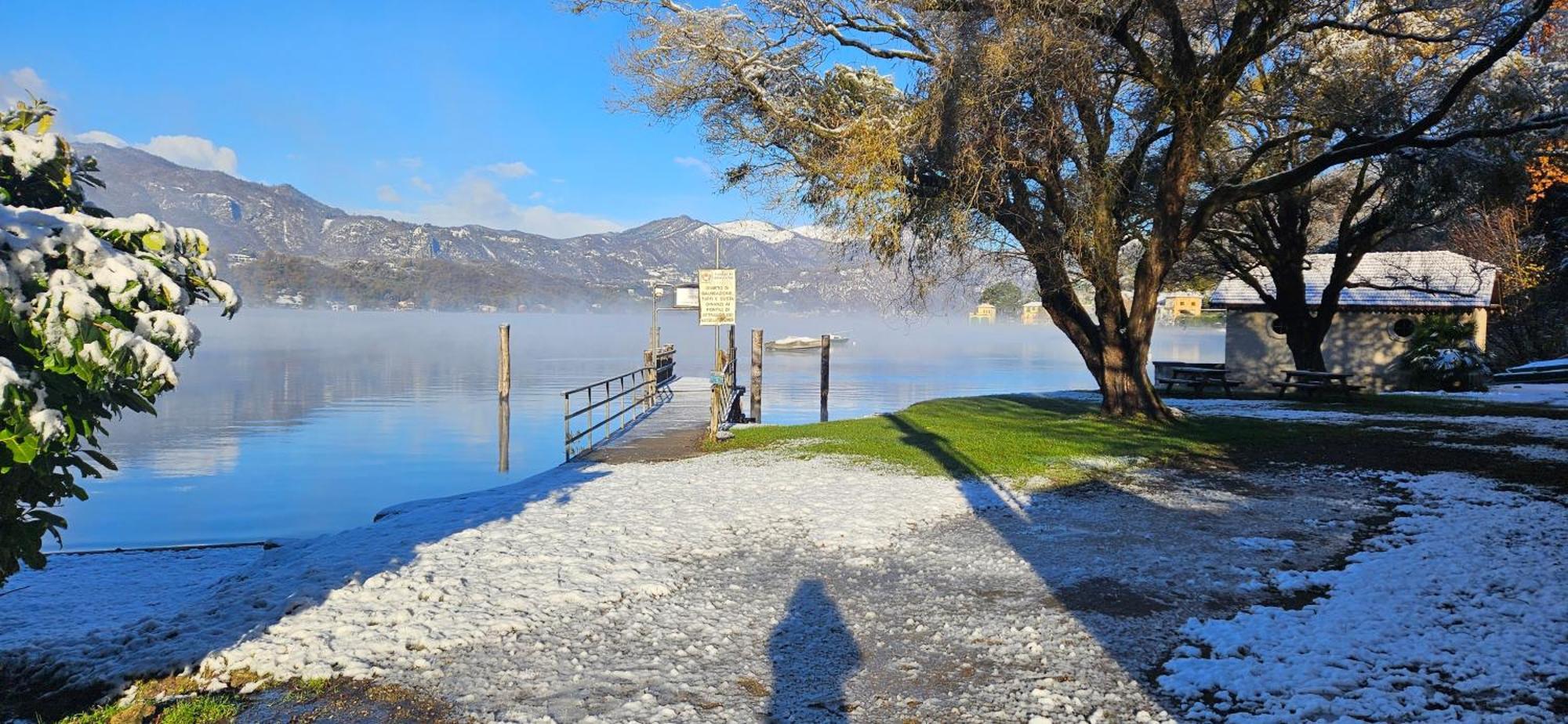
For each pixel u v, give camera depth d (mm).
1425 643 5066
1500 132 14391
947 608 6172
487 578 6891
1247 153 22469
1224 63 14672
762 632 5746
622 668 5125
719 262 24453
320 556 7781
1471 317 26719
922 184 16422
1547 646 4945
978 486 10977
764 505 9961
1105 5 14492
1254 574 6859
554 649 5449
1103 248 15742
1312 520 8828
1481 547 7352
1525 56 18578
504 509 9898
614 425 25594
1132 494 10320
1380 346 27094
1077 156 15203
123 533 13180
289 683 4957
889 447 14273
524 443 23234
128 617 6895
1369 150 14938
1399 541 7754
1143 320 16875
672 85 17016
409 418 29094
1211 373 25594
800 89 17219
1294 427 16188
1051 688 4730
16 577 9188
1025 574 7000
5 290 3346
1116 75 15695
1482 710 4172
